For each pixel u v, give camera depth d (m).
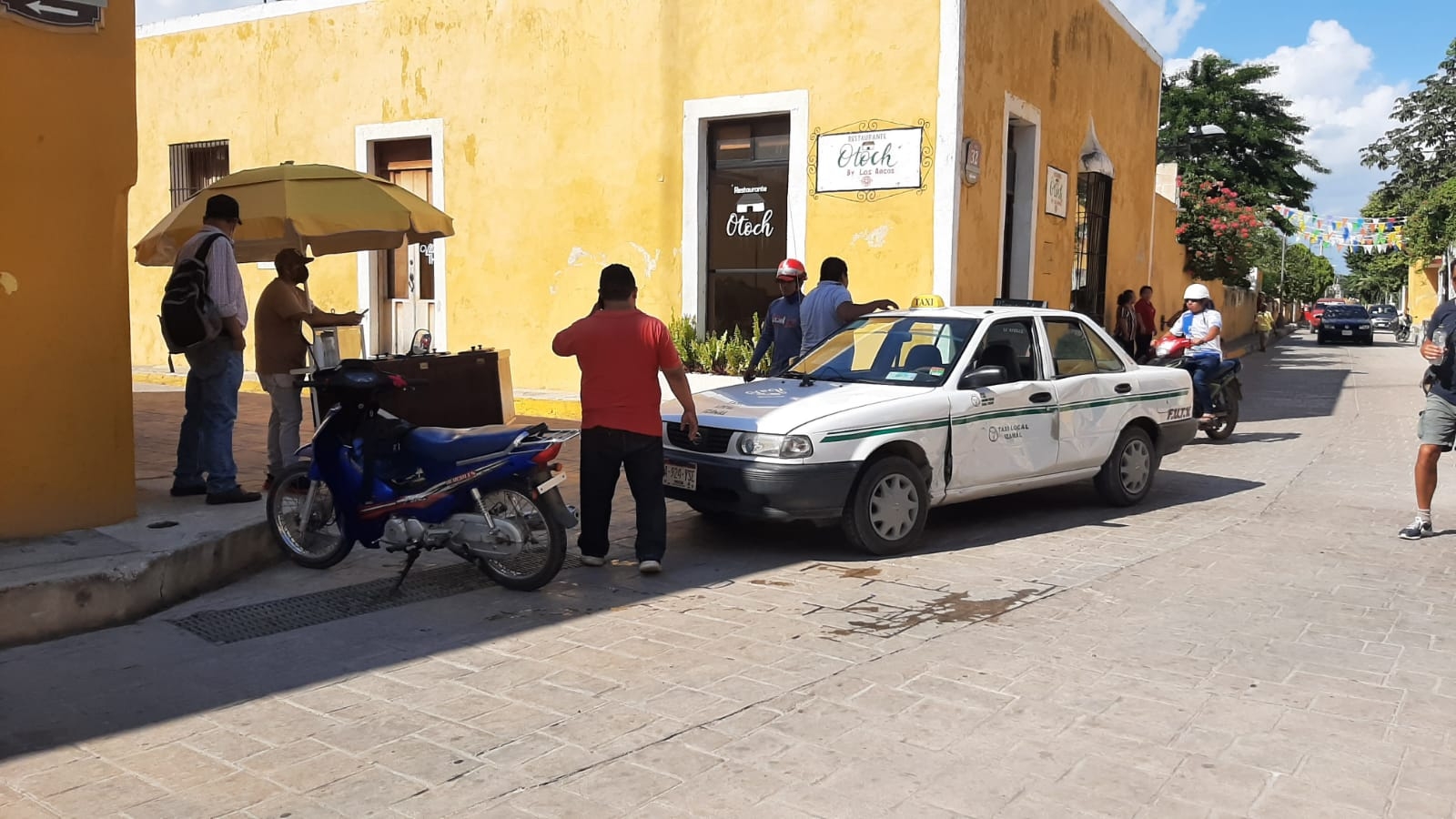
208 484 7.01
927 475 7.07
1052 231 14.67
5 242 5.79
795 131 12.01
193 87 16.03
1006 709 4.29
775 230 12.41
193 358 6.86
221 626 5.43
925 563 6.68
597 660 4.90
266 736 4.08
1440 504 8.72
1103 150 16.84
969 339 7.55
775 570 6.52
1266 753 3.88
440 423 8.36
